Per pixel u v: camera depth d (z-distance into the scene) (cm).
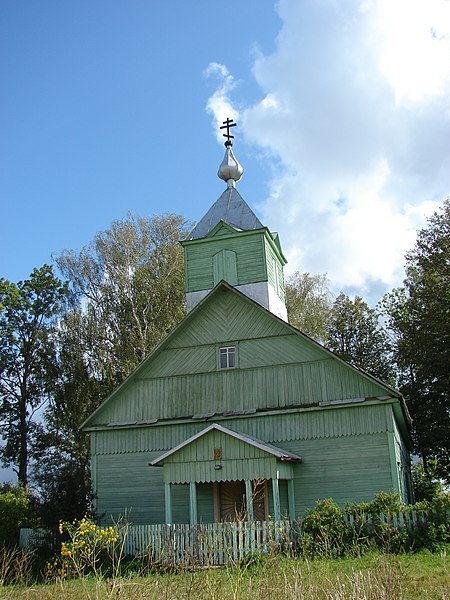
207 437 2336
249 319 2692
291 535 1919
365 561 1577
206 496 2547
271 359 2611
